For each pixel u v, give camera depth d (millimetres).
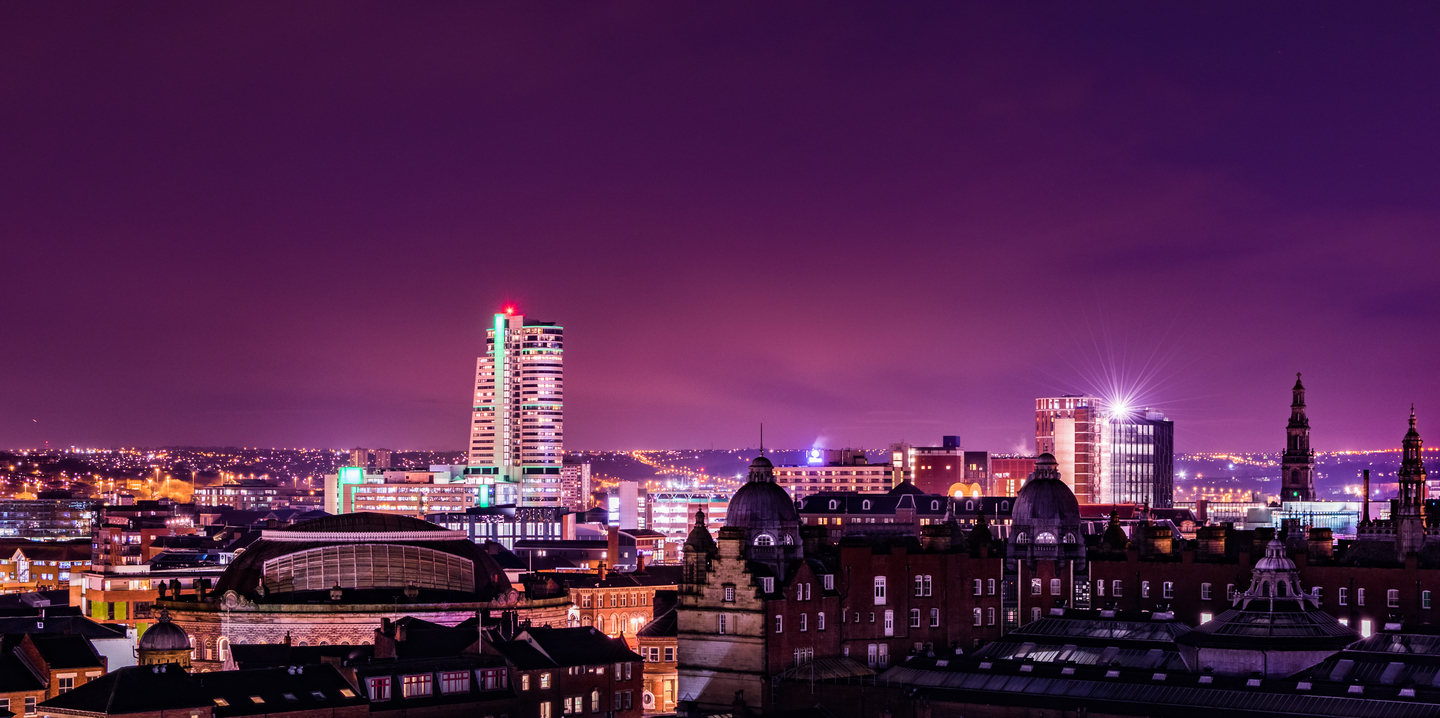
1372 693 199000
